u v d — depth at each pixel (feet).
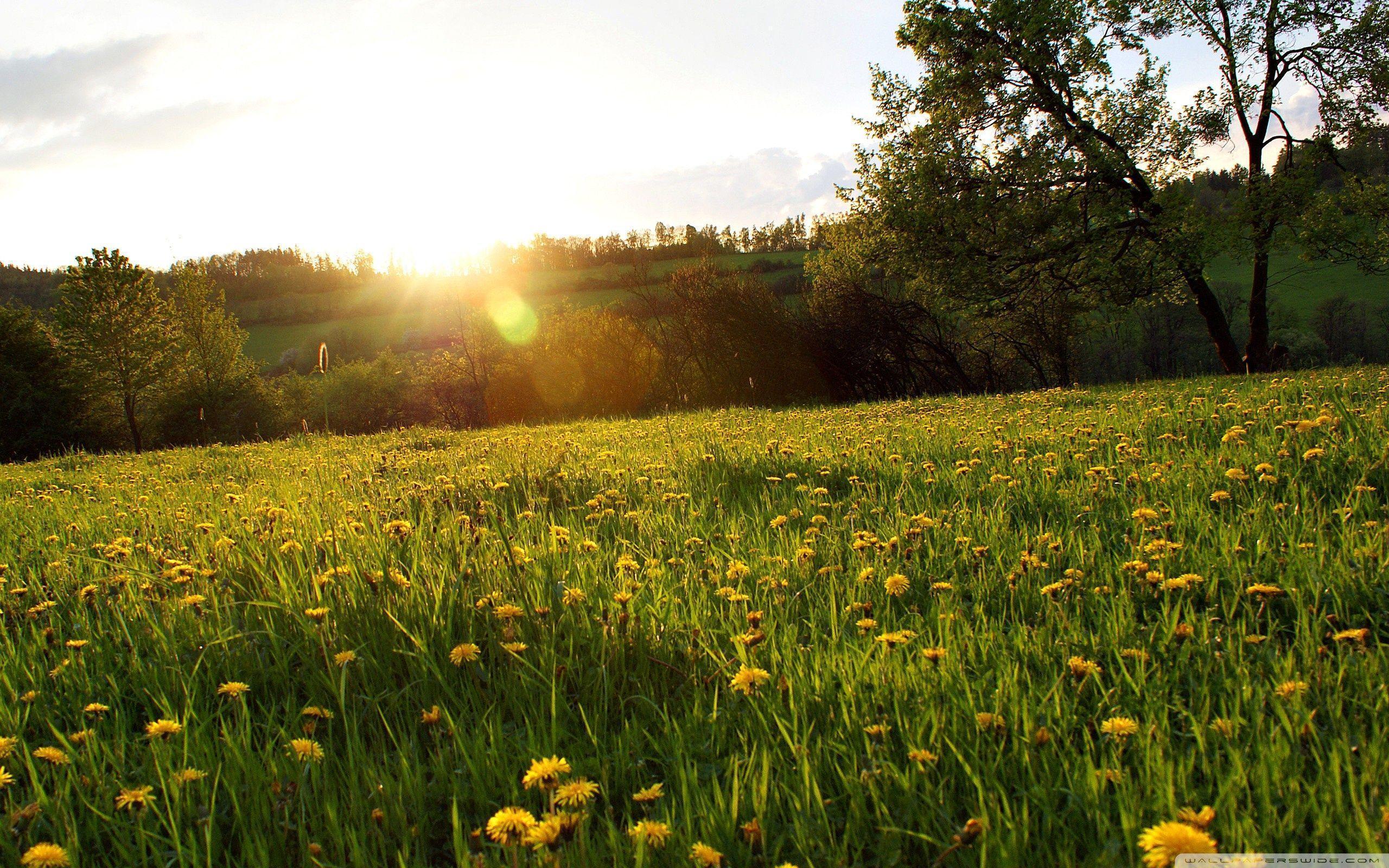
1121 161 69.92
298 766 6.48
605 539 13.42
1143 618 9.05
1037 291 77.66
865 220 83.05
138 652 9.07
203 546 13.01
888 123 80.74
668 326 98.73
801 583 10.71
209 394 157.99
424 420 174.29
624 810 6.16
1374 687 6.71
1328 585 8.91
